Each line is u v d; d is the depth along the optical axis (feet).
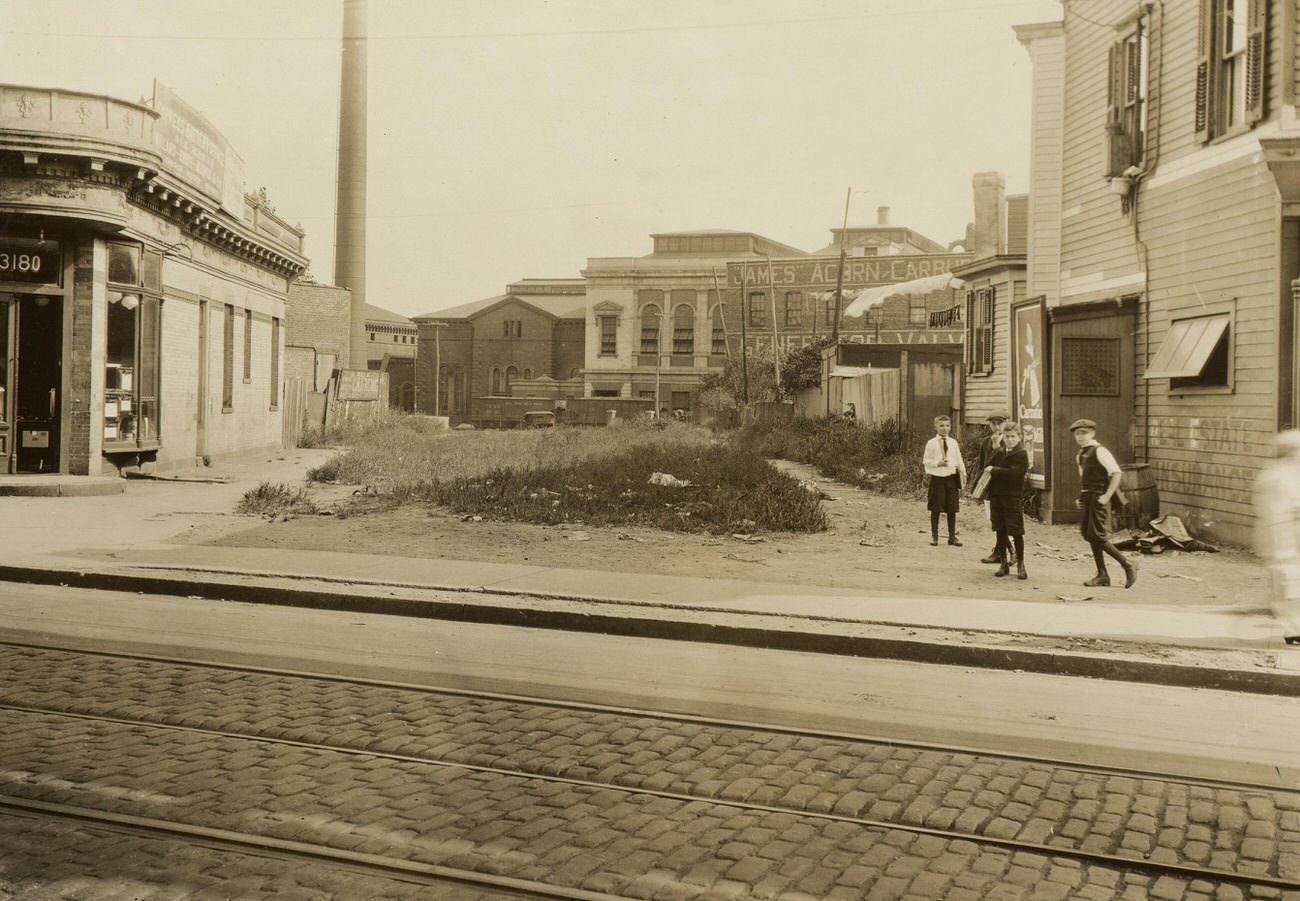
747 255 277.23
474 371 310.65
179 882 14.94
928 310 221.05
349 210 185.88
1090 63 67.10
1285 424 47.83
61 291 73.10
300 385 135.74
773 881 15.30
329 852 15.97
